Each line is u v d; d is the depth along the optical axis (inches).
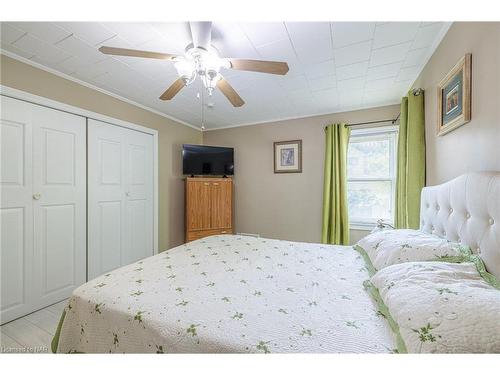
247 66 58.0
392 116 116.5
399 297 32.8
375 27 60.7
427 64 75.7
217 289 45.4
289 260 63.0
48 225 83.4
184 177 148.3
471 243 43.2
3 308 72.7
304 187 136.9
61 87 86.0
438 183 67.9
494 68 41.0
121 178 110.0
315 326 33.4
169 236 138.0
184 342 31.9
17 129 75.2
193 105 119.8
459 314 26.3
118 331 37.0
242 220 154.1
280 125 142.9
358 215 127.3
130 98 109.8
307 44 68.1
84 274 94.6
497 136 40.7
